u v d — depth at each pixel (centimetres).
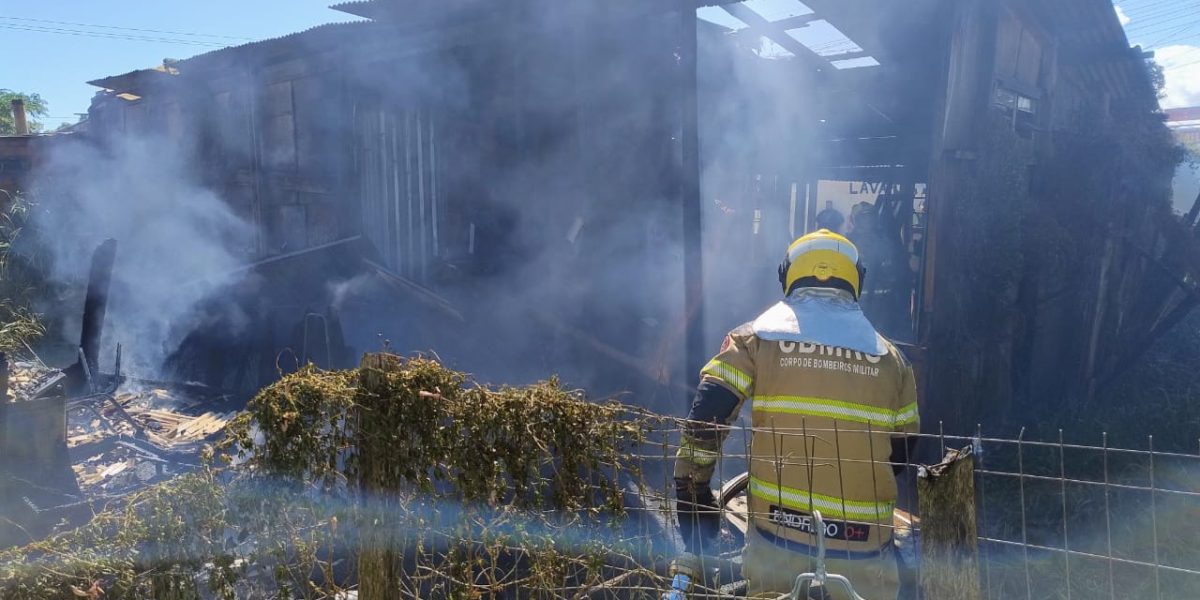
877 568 197
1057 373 801
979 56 618
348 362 685
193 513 195
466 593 195
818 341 204
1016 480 548
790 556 198
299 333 692
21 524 346
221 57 966
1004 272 646
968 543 172
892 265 1076
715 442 195
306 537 200
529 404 195
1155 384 866
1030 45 823
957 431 577
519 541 193
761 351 208
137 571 192
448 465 195
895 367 208
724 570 223
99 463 532
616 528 195
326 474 200
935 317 585
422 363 202
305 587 199
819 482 198
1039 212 731
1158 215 956
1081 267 793
